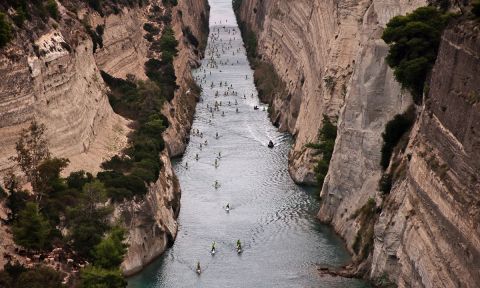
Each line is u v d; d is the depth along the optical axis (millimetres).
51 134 70375
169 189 86250
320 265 72062
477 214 45031
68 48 78438
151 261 73750
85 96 81875
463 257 46375
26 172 62156
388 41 70125
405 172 64375
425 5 72688
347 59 94000
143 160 82188
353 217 76125
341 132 80000
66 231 61469
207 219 85312
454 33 53750
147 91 108500
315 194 91438
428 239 53094
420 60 65562
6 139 62719
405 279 57688
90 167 75250
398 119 70562
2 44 64062
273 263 73062
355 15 94812
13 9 70875
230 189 95438
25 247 55844
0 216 58469
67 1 101938
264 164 105812
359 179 77125
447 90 54000
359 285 66438
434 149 55312
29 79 67000
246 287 68062
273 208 88250
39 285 51156
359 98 77750
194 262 73938
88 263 58594
